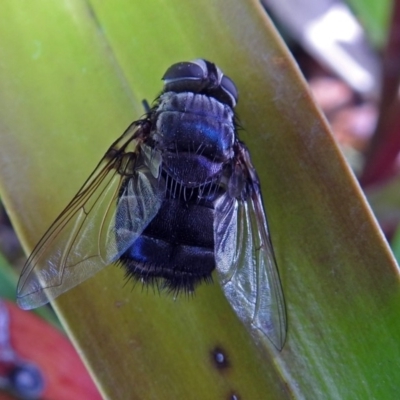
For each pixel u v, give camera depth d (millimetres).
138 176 46
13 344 55
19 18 47
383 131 63
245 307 45
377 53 70
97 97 48
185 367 46
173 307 47
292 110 46
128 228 45
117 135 48
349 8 70
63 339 56
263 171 47
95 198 46
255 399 46
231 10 46
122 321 46
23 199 46
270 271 45
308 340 46
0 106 47
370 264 45
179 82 45
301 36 69
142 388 45
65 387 55
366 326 45
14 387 54
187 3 47
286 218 46
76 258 45
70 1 48
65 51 48
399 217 60
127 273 45
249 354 46
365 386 45
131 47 48
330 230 46
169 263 45
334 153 45
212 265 45
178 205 45
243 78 46
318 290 46
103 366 45
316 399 45
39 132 47
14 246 65
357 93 73
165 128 45
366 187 64
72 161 47
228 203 47
